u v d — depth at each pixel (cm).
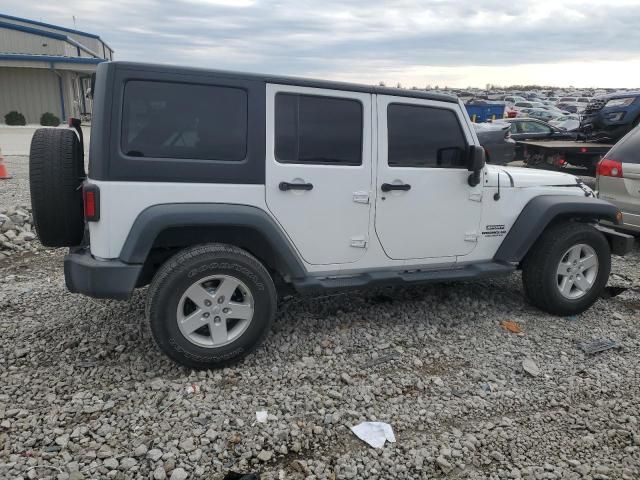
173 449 285
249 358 387
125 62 333
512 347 421
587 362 402
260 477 271
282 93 372
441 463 284
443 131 433
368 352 404
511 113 2845
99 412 317
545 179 489
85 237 394
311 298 502
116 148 333
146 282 396
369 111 400
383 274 428
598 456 297
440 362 395
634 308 518
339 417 320
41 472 265
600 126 1304
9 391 334
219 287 360
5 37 2805
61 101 2725
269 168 370
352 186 400
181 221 345
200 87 351
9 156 1598
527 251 470
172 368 371
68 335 414
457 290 541
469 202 448
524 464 288
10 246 642
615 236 500
